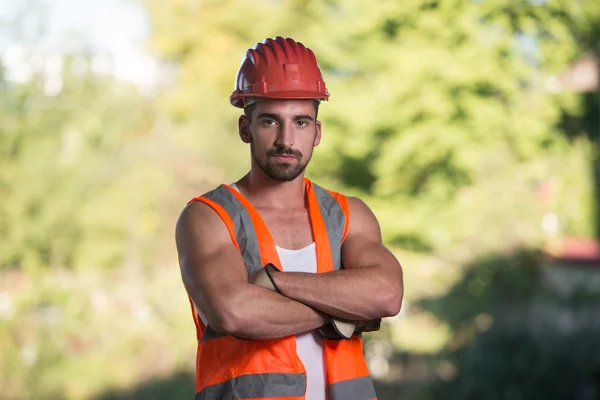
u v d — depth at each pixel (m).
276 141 2.95
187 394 14.11
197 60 26.12
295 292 2.88
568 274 18.27
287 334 2.88
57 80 23.34
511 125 20.23
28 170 21.64
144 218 22.06
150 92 25.17
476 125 20.17
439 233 20.64
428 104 19.95
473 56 20.06
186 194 22.30
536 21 20.95
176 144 22.38
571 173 21.42
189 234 2.98
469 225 18.17
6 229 21.09
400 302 2.99
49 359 14.16
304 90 2.94
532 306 16.92
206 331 3.00
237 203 3.02
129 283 19.73
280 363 2.90
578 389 14.58
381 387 15.73
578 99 21.66
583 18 21.38
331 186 22.45
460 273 17.36
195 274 2.92
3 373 13.91
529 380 14.57
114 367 14.48
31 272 20.11
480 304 16.89
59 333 14.73
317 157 21.88
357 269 2.98
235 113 23.70
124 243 21.95
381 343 16.59
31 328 14.69
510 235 17.56
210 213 2.99
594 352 14.92
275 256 2.98
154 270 21.75
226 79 25.91
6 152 22.14
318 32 21.73
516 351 14.81
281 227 3.06
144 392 14.17
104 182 22.16
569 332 15.48
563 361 14.72
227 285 2.86
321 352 3.01
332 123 21.19
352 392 2.99
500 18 20.50
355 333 3.06
